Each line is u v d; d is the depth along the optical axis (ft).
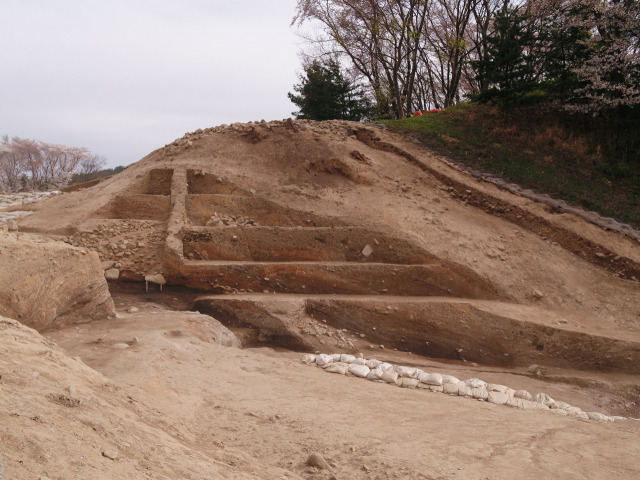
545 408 26.89
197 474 11.13
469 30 114.11
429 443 17.97
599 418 26.22
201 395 22.13
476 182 59.06
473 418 22.38
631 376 37.76
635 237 51.19
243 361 29.07
